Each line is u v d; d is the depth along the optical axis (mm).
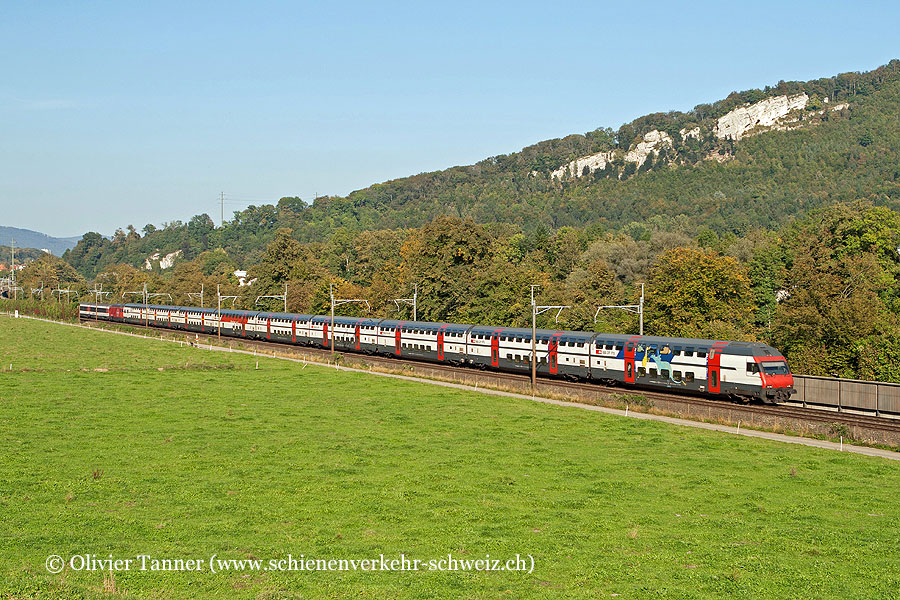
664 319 89625
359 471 37375
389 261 195875
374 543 26656
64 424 48719
